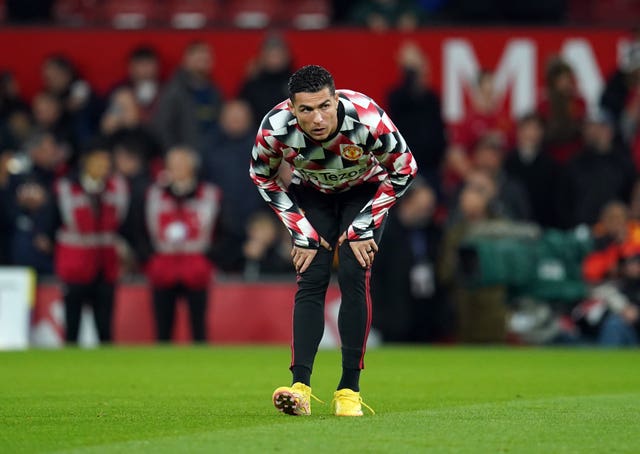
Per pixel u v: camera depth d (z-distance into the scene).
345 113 20.73
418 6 65.38
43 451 16.69
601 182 56.78
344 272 21.58
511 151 58.00
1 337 50.31
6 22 62.81
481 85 61.97
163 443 17.33
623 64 62.12
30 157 56.53
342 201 22.30
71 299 50.22
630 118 60.12
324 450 16.47
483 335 50.41
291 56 62.66
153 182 53.94
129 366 36.81
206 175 56.00
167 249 49.12
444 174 58.16
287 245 54.19
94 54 62.47
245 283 53.19
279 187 22.27
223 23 70.31
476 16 65.00
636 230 50.72
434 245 53.69
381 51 62.66
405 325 52.44
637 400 25.67
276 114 21.20
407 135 57.62
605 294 50.12
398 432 18.64
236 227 55.53
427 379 32.50
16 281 50.72
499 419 20.91
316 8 70.75
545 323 50.56
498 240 50.56
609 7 72.06
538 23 64.94
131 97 55.72
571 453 16.44
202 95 57.03
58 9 70.06
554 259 50.72
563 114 59.56
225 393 27.42
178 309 52.62
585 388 29.73
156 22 69.94
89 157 49.72
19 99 59.56
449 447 16.88
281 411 21.98
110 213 49.94
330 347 51.94
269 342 53.12
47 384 29.94
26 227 54.00
